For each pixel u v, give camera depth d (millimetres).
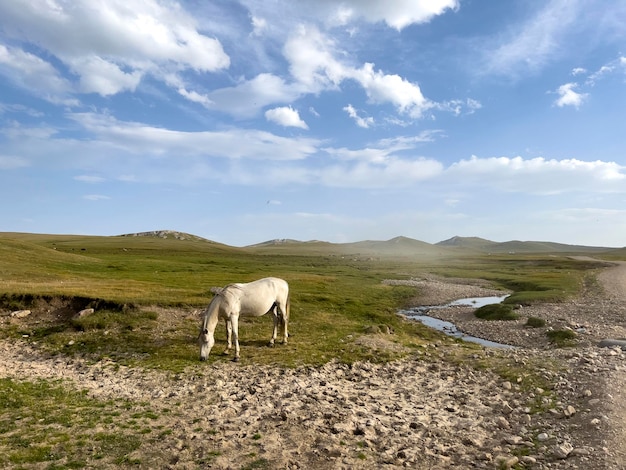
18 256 54438
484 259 149375
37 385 14141
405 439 10305
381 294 53594
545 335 28078
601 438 9711
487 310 40125
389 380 16172
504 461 8992
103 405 12219
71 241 146875
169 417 11375
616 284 62656
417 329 31656
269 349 20234
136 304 27203
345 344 21641
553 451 9273
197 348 20453
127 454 9070
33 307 27000
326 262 129375
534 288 60344
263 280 20578
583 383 14062
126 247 131750
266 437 10055
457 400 13672
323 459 9094
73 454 8977
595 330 28609
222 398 13070
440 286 66312
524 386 14727
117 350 20219
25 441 9406
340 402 12914
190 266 78312
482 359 19109
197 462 8766
